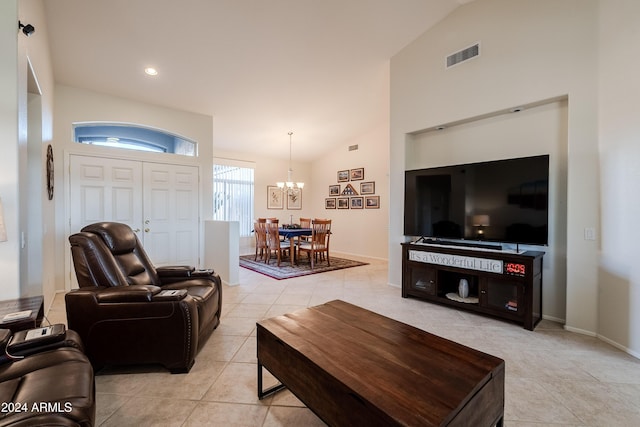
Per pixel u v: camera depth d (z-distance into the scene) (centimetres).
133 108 459
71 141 407
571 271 278
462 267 328
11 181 188
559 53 284
